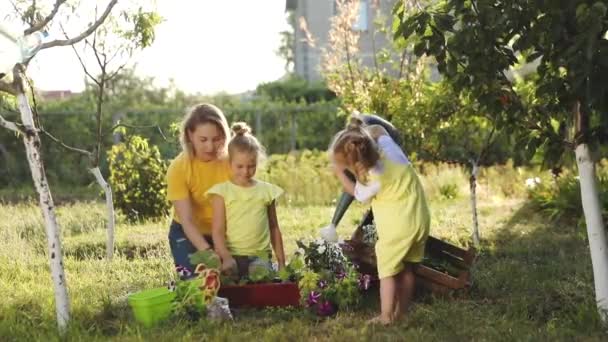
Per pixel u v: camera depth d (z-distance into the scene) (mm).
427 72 9625
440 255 6496
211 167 6055
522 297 5871
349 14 11508
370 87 9977
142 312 5289
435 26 5410
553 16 4754
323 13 25672
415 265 5949
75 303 5836
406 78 9883
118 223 11102
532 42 4922
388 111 9492
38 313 5738
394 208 5367
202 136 5926
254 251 5957
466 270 6164
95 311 5699
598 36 4641
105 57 7957
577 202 10086
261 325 5379
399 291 5566
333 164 5551
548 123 5527
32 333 5199
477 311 5566
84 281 6828
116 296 6262
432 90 8508
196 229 5895
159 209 11547
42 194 5160
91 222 10914
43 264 7715
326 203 13172
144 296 5430
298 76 27156
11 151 17672
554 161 5684
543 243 8484
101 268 7484
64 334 5070
